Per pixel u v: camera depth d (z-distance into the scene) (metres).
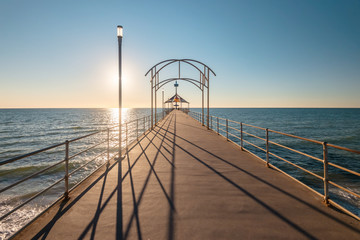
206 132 12.96
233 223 2.75
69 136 35.25
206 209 3.12
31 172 14.07
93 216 2.93
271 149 23.19
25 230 2.59
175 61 13.99
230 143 9.02
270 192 3.75
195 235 2.50
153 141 9.58
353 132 41.53
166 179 4.47
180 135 11.61
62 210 3.10
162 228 2.64
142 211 3.07
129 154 6.95
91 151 20.25
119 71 6.89
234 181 4.34
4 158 19.52
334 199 9.22
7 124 62.94
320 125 57.94
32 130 45.59
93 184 4.18
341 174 13.79
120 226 2.69
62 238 2.46
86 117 107.25
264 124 61.31
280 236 2.48
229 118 88.75
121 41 6.95
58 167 14.13
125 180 4.41
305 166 16.05
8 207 8.35
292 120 78.88
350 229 2.61
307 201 3.38
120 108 6.77
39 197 9.02
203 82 16.47
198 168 5.29
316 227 2.65
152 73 14.59
